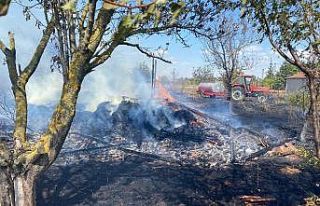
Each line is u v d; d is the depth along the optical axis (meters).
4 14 1.06
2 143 3.47
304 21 3.54
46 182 7.22
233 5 3.54
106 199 6.58
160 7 1.37
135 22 1.37
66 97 3.61
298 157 9.59
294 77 39.44
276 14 3.62
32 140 8.85
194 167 8.75
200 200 6.84
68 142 9.91
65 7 1.27
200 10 3.64
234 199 6.94
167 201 6.64
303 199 7.02
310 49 3.79
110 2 1.31
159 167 8.58
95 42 3.36
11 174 3.54
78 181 7.39
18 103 3.92
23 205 3.58
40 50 4.15
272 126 15.81
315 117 4.31
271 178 8.10
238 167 8.88
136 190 7.06
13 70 4.05
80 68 3.53
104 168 8.21
